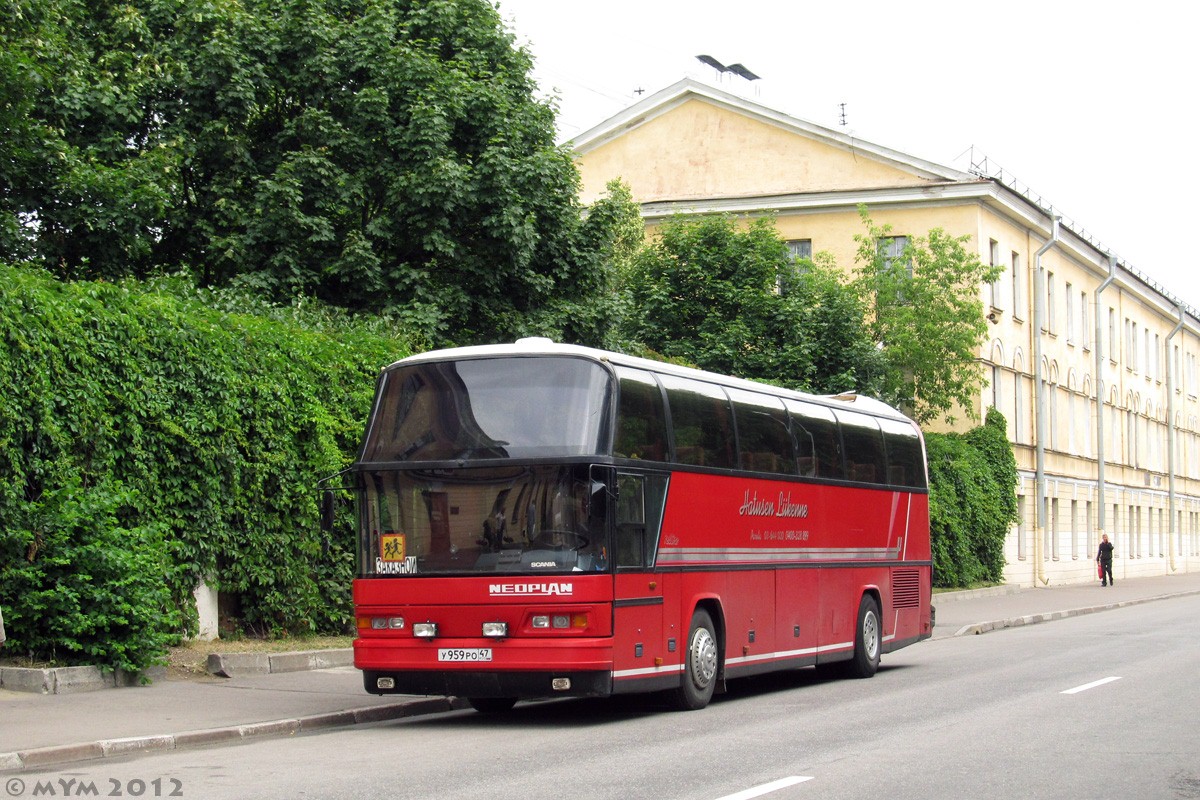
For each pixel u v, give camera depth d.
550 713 14.57
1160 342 72.12
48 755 10.36
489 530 13.04
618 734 12.40
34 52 21.53
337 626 19.14
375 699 14.42
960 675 18.36
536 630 12.77
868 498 19.55
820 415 18.34
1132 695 15.04
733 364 36.56
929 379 38.56
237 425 17.11
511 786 9.17
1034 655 21.44
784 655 16.62
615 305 27.41
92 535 14.86
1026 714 13.39
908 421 21.81
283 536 17.91
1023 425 50.12
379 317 23.52
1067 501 55.41
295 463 18.08
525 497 13.00
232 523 17.36
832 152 48.19
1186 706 13.99
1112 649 22.22
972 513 42.88
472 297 25.69
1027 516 49.84
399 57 25.09
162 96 24.47
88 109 23.03
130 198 22.19
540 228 26.42
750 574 15.88
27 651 14.70
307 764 10.35
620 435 13.28
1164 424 72.25
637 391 13.78
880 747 11.16
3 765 10.05
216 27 24.09
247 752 11.12
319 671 16.69
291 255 24.02
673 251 38.53
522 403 13.23
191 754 10.98
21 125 21.05
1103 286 57.31
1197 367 80.31
